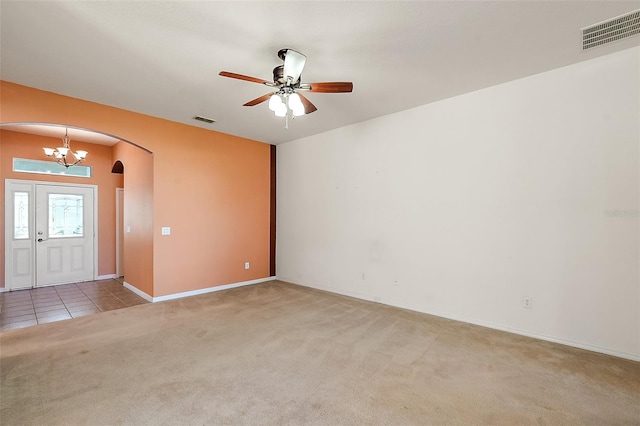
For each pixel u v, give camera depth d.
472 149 3.53
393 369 2.50
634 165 2.65
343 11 2.12
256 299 4.58
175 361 2.63
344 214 4.86
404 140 4.13
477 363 2.60
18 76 3.11
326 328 3.40
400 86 3.37
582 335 2.88
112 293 4.95
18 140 5.24
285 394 2.15
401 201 4.16
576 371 2.46
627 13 2.15
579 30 2.36
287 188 5.86
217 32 2.38
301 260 5.57
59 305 4.28
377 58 2.77
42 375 2.39
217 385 2.26
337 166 4.96
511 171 3.27
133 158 5.11
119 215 6.30
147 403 2.04
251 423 1.86
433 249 3.85
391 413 1.95
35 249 5.39
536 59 2.81
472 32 2.38
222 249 5.20
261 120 4.52
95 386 2.24
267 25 2.29
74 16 2.17
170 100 3.74
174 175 4.59
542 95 3.08
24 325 3.51
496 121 3.36
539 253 3.10
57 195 5.63
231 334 3.23
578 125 2.89
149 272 4.51
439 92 3.54
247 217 5.58
